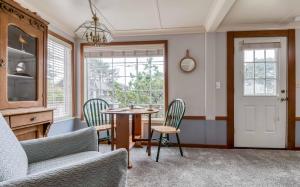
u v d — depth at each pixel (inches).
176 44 147.3
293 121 136.2
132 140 124.6
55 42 133.1
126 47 152.6
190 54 145.9
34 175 32.2
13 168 38.1
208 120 143.4
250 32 139.3
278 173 96.4
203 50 144.8
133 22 131.5
